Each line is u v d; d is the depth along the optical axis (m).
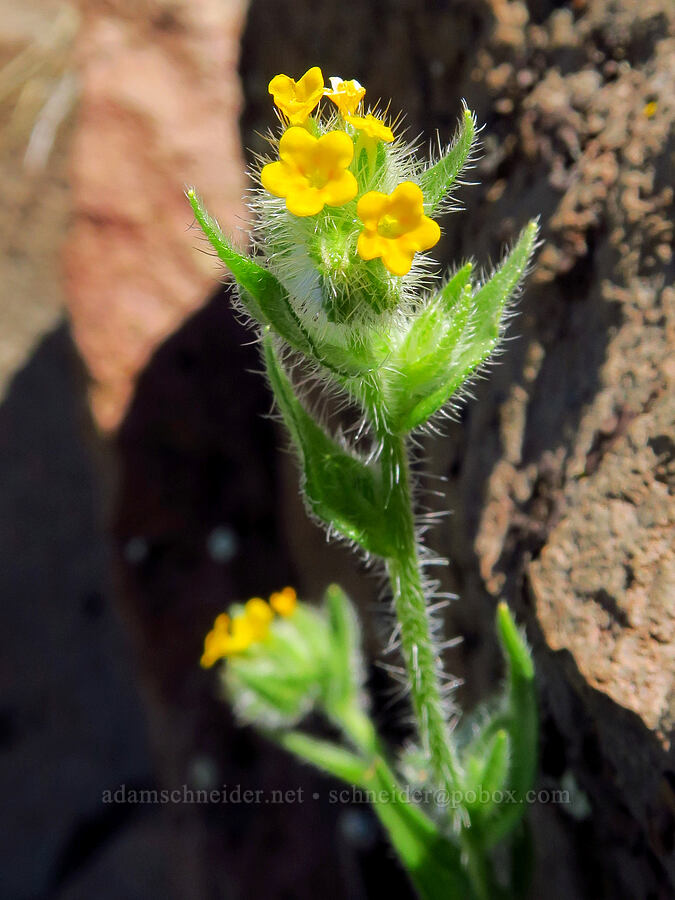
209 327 0.13
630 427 0.06
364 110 0.09
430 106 0.09
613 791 0.06
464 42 0.08
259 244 0.06
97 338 0.14
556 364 0.07
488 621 0.07
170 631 0.13
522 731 0.06
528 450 0.07
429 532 0.08
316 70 0.05
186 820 0.13
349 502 0.06
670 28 0.07
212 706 0.13
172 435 0.13
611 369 0.07
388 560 0.06
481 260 0.08
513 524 0.07
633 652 0.06
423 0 0.09
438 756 0.06
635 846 0.06
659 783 0.06
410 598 0.06
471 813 0.06
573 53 0.08
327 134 0.05
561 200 0.07
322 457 0.06
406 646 0.06
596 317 0.07
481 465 0.07
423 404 0.06
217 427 0.13
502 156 0.08
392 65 0.09
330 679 0.08
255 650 0.08
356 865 0.12
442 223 0.08
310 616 0.09
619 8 0.07
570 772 0.07
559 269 0.07
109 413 0.13
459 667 0.08
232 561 0.13
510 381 0.07
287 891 0.12
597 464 0.06
